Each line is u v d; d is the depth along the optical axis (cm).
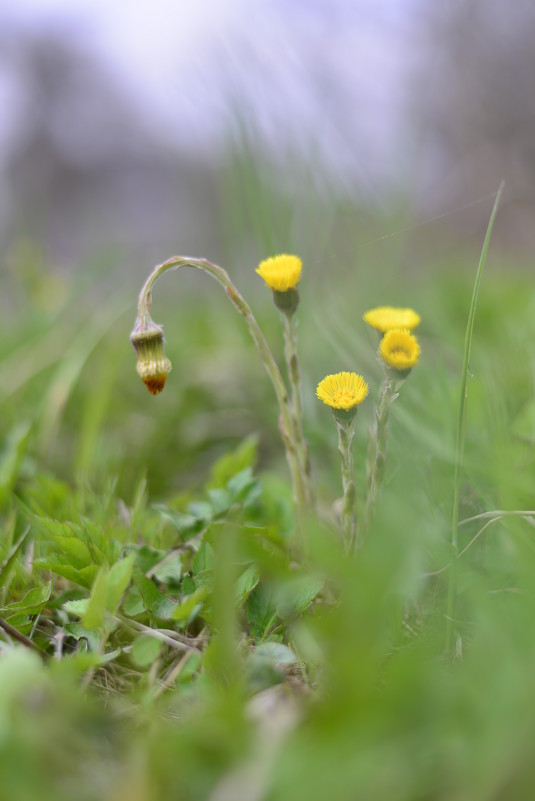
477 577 79
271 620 79
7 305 192
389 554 71
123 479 105
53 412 109
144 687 77
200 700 74
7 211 215
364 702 69
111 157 486
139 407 125
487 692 69
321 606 82
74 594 82
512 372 106
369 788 67
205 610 80
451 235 240
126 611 80
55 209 465
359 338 105
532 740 67
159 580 83
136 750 71
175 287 212
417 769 68
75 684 77
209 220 320
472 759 67
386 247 141
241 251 145
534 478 88
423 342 123
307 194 131
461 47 332
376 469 81
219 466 94
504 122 328
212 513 88
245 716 70
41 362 132
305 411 104
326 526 90
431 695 69
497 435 91
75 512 88
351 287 135
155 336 80
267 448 114
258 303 146
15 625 80
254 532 82
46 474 101
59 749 70
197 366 141
